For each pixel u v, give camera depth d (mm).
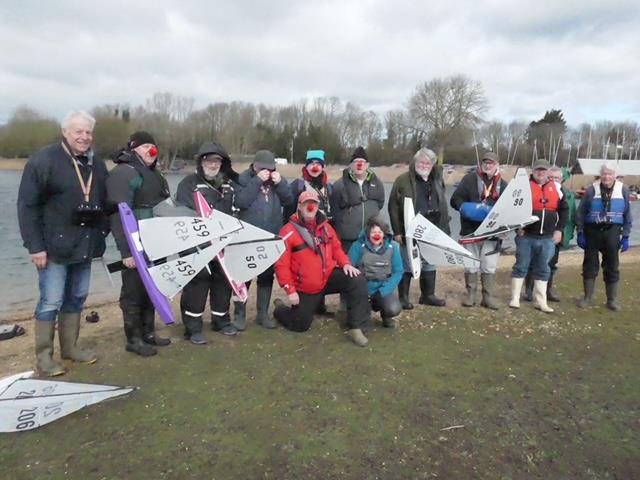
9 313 7828
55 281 4262
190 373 4434
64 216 4172
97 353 4848
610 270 6793
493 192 6570
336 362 4754
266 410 3838
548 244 6543
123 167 4457
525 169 6109
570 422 3822
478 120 65812
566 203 6641
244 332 5520
